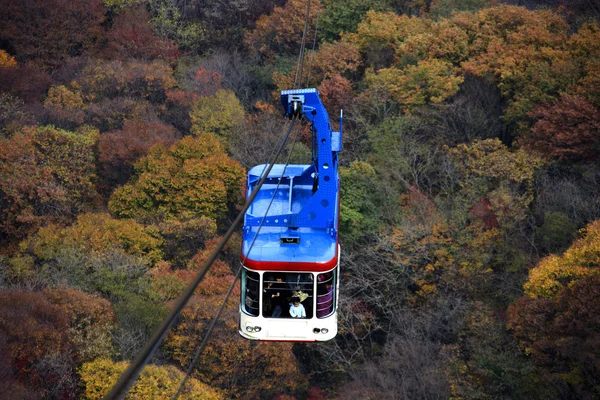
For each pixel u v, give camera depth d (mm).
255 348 71500
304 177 31594
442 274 82312
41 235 84125
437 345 79062
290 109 28406
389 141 96375
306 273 28297
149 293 74375
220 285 77188
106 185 98875
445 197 91688
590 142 88312
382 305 84562
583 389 65625
